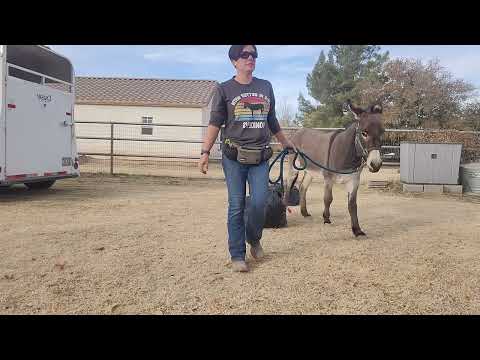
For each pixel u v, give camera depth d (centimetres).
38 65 1020
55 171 949
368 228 638
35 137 877
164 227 613
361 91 2819
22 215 681
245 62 402
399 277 410
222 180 1309
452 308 339
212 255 474
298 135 718
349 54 3394
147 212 733
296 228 630
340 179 589
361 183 1193
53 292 357
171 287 375
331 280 399
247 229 443
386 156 1677
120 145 2361
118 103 2330
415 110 2500
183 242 529
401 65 2577
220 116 410
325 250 504
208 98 2436
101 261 443
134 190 1048
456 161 1046
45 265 426
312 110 3525
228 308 333
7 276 390
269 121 447
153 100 2361
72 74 1012
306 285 385
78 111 2362
